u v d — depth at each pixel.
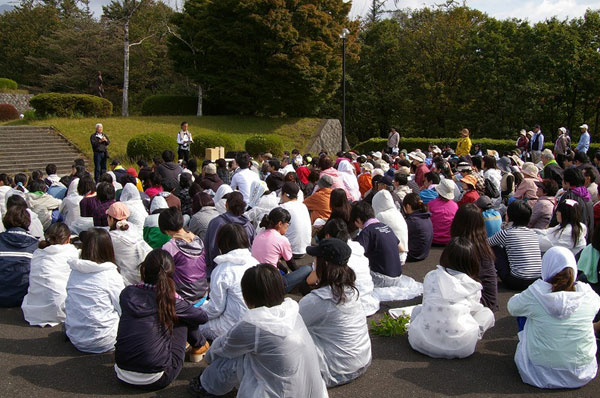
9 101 35.75
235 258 4.41
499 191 9.39
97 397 3.81
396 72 38.50
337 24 29.86
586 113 33.06
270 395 3.16
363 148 29.84
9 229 5.74
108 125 23.11
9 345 4.70
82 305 4.46
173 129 24.48
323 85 29.44
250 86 28.41
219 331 4.35
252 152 23.28
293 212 7.04
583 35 30.09
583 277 4.89
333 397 3.81
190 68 29.38
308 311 3.79
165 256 3.85
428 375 4.18
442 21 36.31
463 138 17.22
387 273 5.97
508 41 31.52
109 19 39.53
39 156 18.50
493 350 4.69
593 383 4.06
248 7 27.11
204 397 3.72
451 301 4.37
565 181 7.29
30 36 45.84
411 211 7.63
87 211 6.80
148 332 3.72
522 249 5.97
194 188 7.73
